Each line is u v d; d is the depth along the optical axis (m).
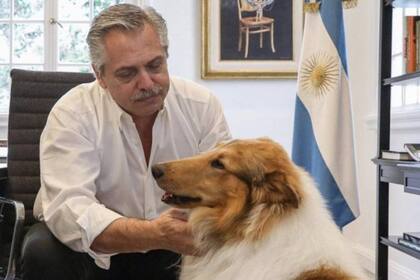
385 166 2.74
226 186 1.55
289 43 4.24
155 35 1.78
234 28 4.22
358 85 3.82
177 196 1.63
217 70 4.23
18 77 2.76
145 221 1.67
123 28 1.74
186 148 2.08
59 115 1.88
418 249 2.50
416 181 2.43
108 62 1.77
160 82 1.81
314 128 3.09
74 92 1.98
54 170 1.80
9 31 4.39
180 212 1.68
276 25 4.23
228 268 1.49
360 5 3.78
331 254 1.42
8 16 4.39
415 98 3.32
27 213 2.65
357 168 3.84
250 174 1.52
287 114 4.29
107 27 1.75
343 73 3.09
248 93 4.27
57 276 1.77
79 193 1.75
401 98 3.50
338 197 3.01
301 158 3.16
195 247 1.61
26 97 2.75
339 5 3.11
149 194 2.01
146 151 2.03
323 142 3.02
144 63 1.75
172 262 2.05
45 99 2.77
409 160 2.61
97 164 1.90
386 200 2.84
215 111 2.15
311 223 1.45
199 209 1.59
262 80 4.27
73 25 4.42
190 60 4.25
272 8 4.22
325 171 3.00
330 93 3.06
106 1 4.44
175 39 4.21
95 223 1.67
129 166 1.99
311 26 3.18
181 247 1.63
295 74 4.25
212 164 1.59
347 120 3.07
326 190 2.99
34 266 1.77
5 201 2.32
